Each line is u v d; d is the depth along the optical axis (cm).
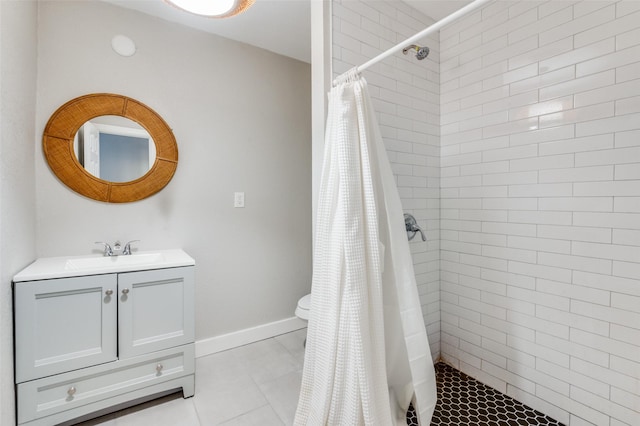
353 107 128
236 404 161
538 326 154
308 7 188
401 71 182
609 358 130
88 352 141
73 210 174
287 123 255
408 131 186
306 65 266
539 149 152
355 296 119
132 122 189
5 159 119
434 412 154
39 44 163
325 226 132
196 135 212
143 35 192
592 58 133
